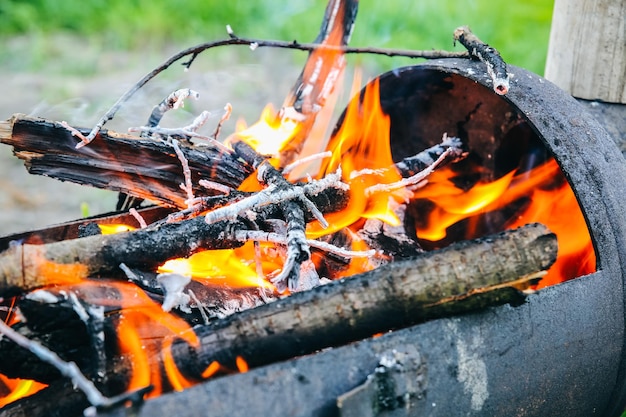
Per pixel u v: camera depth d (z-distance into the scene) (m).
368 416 1.31
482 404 1.46
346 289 1.42
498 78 1.66
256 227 1.66
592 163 1.62
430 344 1.38
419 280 1.41
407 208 2.17
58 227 1.90
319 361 1.31
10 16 5.50
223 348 1.41
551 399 1.58
